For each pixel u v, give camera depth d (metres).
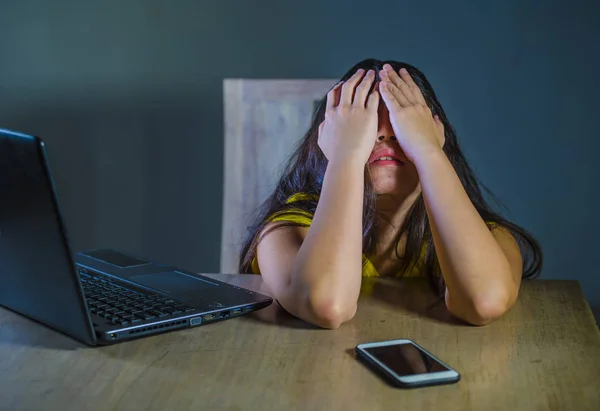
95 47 2.47
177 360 0.89
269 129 2.42
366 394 0.79
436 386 0.82
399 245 1.35
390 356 0.88
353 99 1.23
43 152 0.80
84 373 0.85
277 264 1.13
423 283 1.25
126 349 0.92
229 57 2.42
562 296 1.18
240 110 2.43
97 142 2.51
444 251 1.08
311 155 1.40
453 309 1.06
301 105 2.40
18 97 2.51
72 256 0.86
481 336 0.99
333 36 2.38
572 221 2.40
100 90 2.49
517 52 2.33
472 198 1.43
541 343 0.96
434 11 2.34
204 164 2.48
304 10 2.37
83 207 2.56
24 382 0.83
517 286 1.11
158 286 1.14
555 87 2.34
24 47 2.48
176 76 2.45
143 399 0.78
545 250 2.42
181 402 0.78
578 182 2.38
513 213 2.41
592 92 2.33
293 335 0.98
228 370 0.86
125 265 1.26
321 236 1.07
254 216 2.22
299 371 0.86
